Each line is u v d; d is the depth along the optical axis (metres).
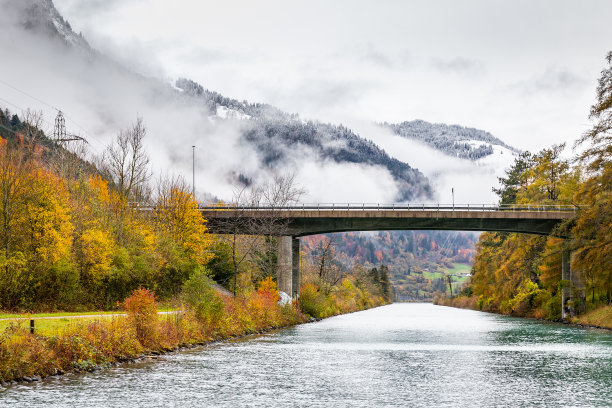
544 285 94.12
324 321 91.00
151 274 64.19
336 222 85.69
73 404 23.25
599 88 61.91
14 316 39.03
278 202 88.62
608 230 63.81
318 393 26.36
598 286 77.19
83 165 86.31
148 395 25.34
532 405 24.02
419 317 109.69
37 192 53.47
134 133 75.44
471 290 198.88
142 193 90.88
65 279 54.06
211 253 79.56
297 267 92.56
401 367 34.88
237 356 39.41
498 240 121.31
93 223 60.16
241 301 64.81
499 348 46.59
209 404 23.84
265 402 24.30
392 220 85.31
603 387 28.16
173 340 42.84
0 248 50.66
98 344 33.41
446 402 24.53
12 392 25.03
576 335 60.16
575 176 88.44
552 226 85.31
